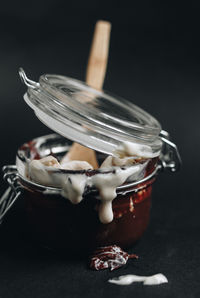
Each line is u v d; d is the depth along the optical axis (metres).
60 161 0.46
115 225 0.40
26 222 0.46
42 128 0.64
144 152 0.40
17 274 0.39
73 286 0.38
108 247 0.40
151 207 0.49
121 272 0.39
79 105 0.39
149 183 0.41
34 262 0.40
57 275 0.39
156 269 0.40
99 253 0.40
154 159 0.41
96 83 0.49
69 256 0.41
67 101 0.39
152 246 0.43
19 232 0.44
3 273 0.39
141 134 0.39
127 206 0.40
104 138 0.38
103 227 0.39
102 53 0.48
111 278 0.39
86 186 0.38
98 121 0.38
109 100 0.46
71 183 0.37
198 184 0.54
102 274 0.39
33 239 0.43
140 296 0.37
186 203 0.50
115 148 0.39
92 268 0.40
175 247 0.43
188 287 0.38
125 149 0.39
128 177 0.39
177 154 0.43
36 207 0.40
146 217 0.42
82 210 0.39
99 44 0.49
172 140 0.62
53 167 0.38
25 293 0.37
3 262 0.40
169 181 0.54
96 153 0.46
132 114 0.44
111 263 0.40
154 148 0.40
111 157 0.41
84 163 0.41
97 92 0.46
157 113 0.69
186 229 0.46
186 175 0.55
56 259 0.41
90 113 0.38
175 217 0.48
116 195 0.39
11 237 0.43
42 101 0.39
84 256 0.41
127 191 0.39
